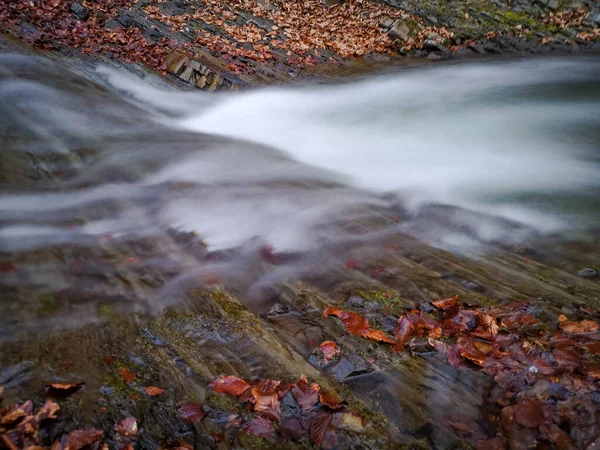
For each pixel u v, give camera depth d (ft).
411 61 40.57
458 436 8.80
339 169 22.62
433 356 10.50
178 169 19.53
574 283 13.41
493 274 13.71
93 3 35.86
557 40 41.75
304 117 30.09
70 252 13.28
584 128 28.55
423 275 13.42
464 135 27.81
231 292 12.25
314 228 15.87
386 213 17.70
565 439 8.58
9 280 11.78
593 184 21.63
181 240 14.53
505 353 10.50
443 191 20.58
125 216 15.65
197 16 39.70
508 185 21.42
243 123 28.37
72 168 18.65
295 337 10.89
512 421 8.98
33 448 7.57
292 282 12.84
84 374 9.35
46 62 26.71
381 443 8.63
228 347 10.48
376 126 29.17
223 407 9.04
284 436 8.62
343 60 39.78
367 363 10.27
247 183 19.08
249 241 14.73
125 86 27.89
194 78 31.19
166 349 10.26
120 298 11.65
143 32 34.68
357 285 12.82
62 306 11.18
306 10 46.55
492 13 45.24
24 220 14.75
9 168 17.54
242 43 37.93
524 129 28.60
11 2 31.71
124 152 20.36
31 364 9.40
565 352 10.48
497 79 36.65
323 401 9.23
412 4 46.98
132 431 8.38
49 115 21.58
